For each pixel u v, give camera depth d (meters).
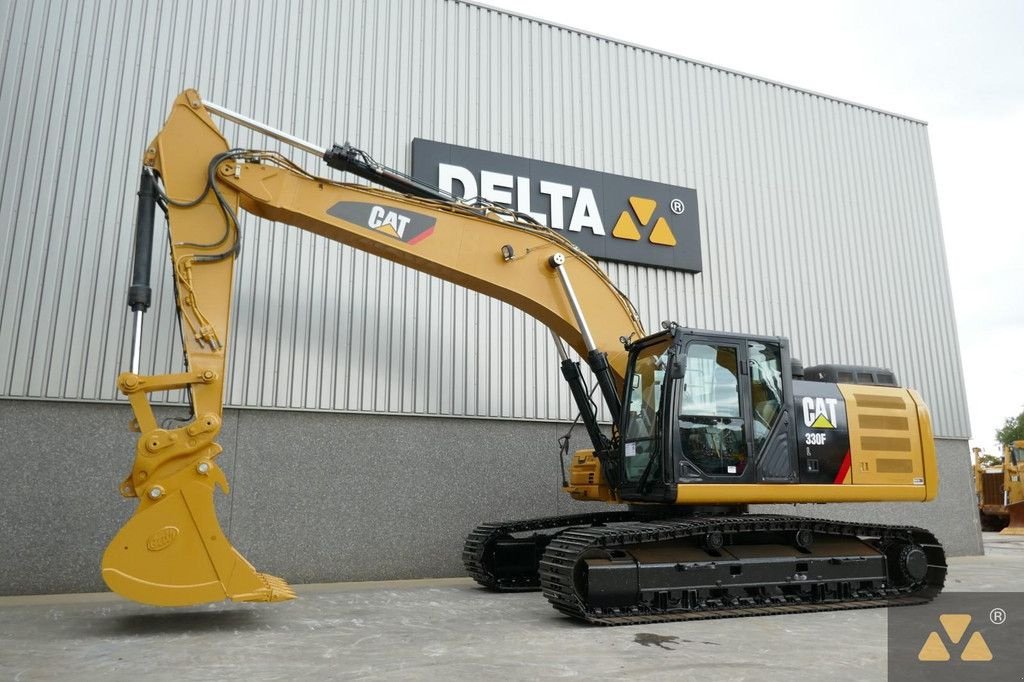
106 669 4.97
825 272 13.98
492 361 10.93
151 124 9.80
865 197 14.78
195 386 6.75
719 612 7.18
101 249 9.29
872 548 8.43
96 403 8.98
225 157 7.45
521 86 12.06
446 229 8.38
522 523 9.45
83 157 9.42
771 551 7.97
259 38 10.58
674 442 7.53
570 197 11.96
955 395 14.68
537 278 8.66
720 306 12.85
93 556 8.73
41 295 8.94
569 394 11.31
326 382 9.98
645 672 4.94
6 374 8.65
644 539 7.14
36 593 8.47
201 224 7.27
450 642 5.93
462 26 11.85
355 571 9.77
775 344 8.34
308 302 10.09
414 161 11.00
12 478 8.57
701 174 13.24
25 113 9.28
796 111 14.50
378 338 10.36
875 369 9.45
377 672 4.90
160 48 10.03
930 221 15.41
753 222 13.52
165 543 6.12
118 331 9.18
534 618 7.14
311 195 7.91
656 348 8.17
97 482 8.85
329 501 9.79
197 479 6.31
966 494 14.30
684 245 12.67
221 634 6.21
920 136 15.84
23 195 9.09
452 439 10.57
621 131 12.69
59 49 9.56
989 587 9.48
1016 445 22.67
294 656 5.38
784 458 8.01
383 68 11.20
